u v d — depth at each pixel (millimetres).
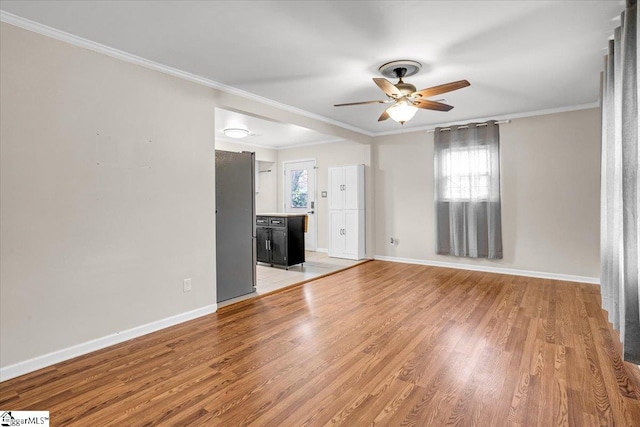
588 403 1861
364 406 1862
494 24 2398
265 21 2338
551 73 3309
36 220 2307
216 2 2107
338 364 2334
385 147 6121
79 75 2516
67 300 2449
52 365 2348
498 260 5047
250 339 2771
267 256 5699
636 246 1946
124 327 2762
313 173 7414
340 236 6508
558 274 4621
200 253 3344
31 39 2289
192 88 3273
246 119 5059
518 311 3375
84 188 2535
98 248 2611
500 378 2133
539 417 1747
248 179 4184
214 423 1729
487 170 4988
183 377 2178
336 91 3797
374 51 2809
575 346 2570
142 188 2881
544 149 4656
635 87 1954
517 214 4875
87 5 2111
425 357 2424
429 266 5609
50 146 2369
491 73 3303
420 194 5758
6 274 2186
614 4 2162
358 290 4223
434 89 2863
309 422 1733
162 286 3027
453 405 1861
